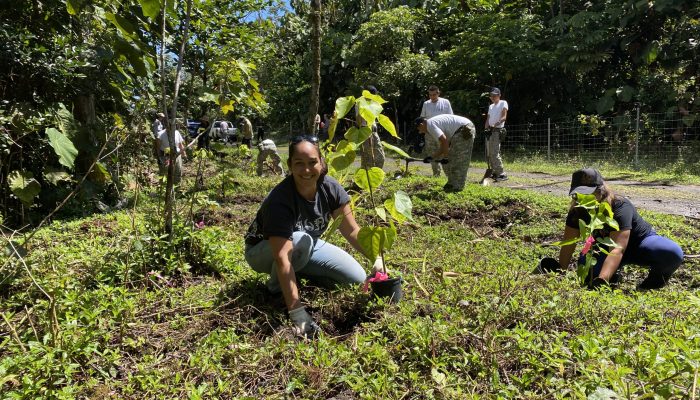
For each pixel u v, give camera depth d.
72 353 2.35
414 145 17.03
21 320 2.74
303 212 3.10
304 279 3.38
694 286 4.12
